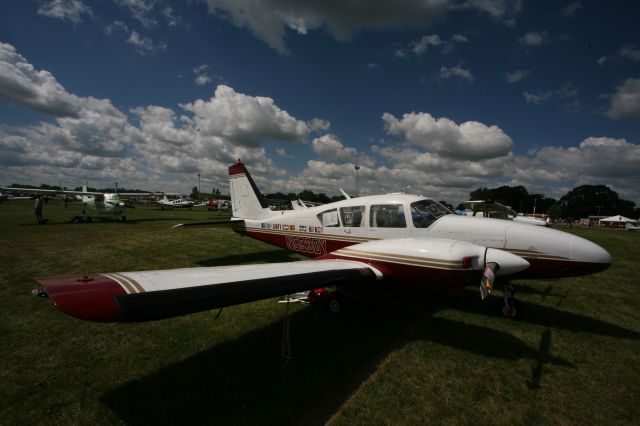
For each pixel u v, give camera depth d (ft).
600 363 10.83
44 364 10.00
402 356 10.99
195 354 10.85
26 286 17.58
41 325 12.82
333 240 19.60
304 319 14.32
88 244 33.12
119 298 6.34
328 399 8.55
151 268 23.41
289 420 7.68
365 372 9.99
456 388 9.12
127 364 10.12
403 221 16.75
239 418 7.70
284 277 9.90
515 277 15.14
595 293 19.66
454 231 15.69
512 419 7.89
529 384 9.44
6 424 7.43
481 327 13.78
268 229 23.72
